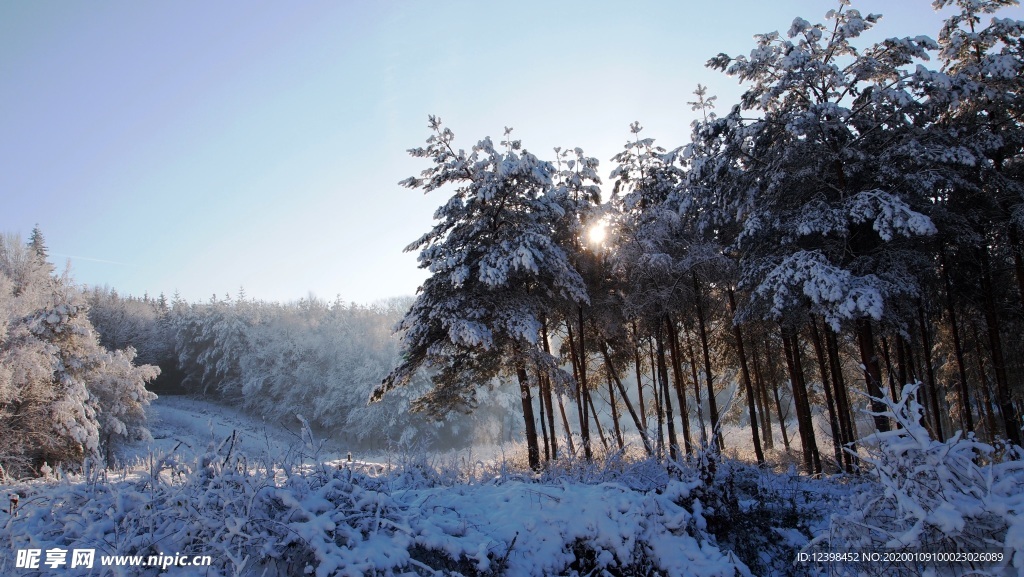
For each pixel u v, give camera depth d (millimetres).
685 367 24703
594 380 25203
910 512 5367
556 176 20828
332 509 5723
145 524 5043
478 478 10289
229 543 4879
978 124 14914
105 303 71125
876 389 14133
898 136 14688
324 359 60938
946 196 15430
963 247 16062
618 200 21516
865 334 14523
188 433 48219
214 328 66750
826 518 8477
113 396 33844
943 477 5312
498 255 17031
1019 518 4688
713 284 19000
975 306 17656
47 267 43344
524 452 20250
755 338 20828
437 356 17984
